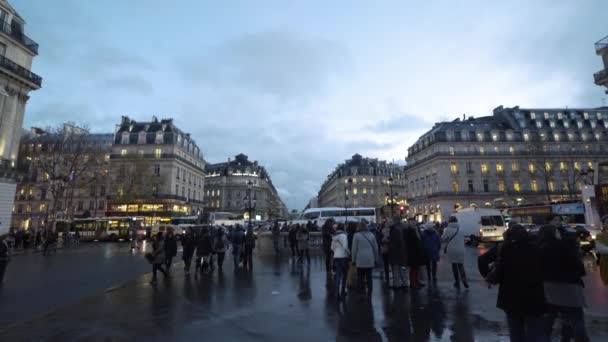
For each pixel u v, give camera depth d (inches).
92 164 1759.4
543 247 201.3
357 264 332.5
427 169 2765.7
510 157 2581.2
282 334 235.0
